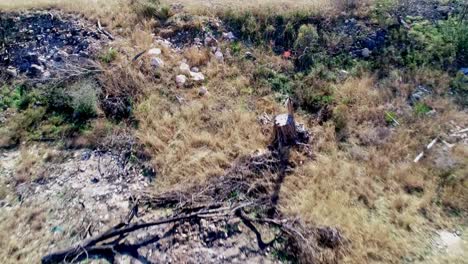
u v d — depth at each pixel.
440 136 7.21
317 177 6.46
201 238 5.52
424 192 6.27
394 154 6.91
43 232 5.59
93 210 5.92
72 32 9.48
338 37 9.60
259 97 8.43
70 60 8.76
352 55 9.34
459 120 7.57
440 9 10.20
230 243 5.48
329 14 10.12
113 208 5.96
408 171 6.55
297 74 8.98
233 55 9.49
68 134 7.31
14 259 5.21
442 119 7.55
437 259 5.28
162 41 9.68
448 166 6.52
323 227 5.51
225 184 6.28
